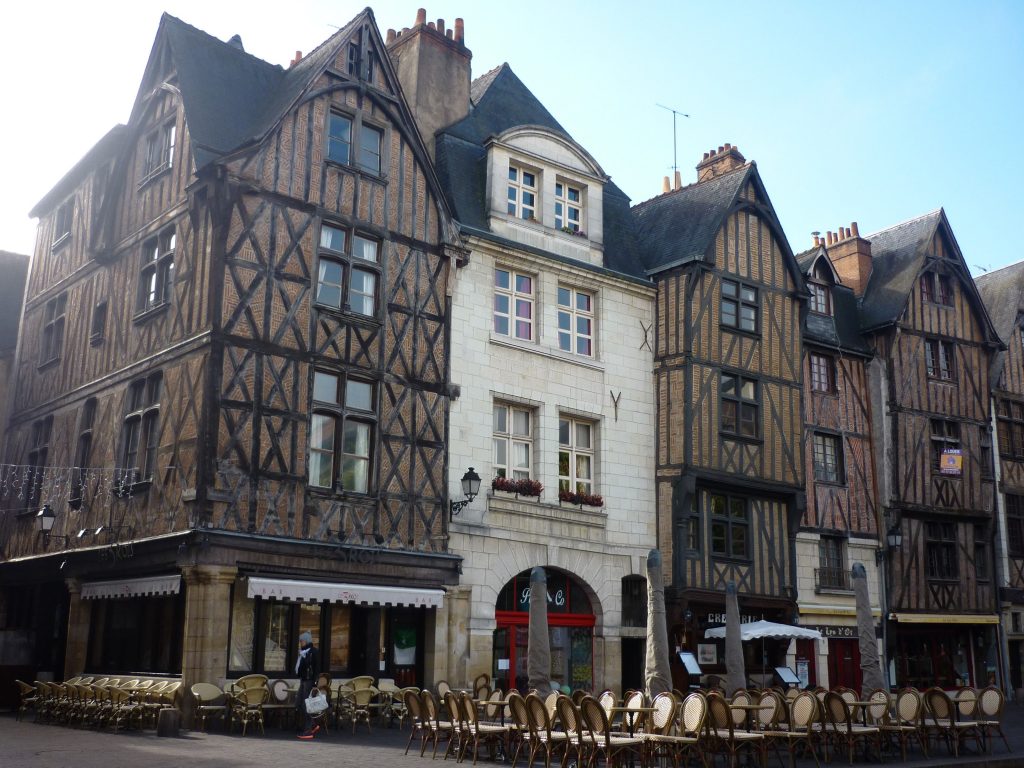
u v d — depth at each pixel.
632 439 18.02
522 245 17.02
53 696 13.34
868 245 24.05
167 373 14.16
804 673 19.42
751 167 19.66
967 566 22.58
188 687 12.54
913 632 22.06
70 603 15.82
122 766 8.65
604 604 17.05
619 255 19.06
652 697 10.95
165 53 15.86
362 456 14.65
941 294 23.50
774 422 19.30
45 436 17.61
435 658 14.86
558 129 19.39
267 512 13.34
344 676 14.39
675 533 17.61
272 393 13.69
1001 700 12.43
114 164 16.81
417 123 17.70
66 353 17.50
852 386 21.81
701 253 18.47
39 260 19.61
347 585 13.69
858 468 21.42
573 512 16.92
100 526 14.94
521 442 16.80
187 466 13.19
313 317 14.33
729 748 9.91
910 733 12.79
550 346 17.20
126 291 15.90
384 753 10.53
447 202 16.56
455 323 16.05
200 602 12.67
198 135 14.52
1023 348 25.25
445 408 15.61
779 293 19.97
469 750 10.86
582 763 9.26
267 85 16.23
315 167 14.77
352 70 15.60
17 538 17.61
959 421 23.05
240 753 9.99
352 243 14.98
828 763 11.09
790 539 19.28
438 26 18.70
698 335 18.38
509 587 16.39
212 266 13.57
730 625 13.58
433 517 15.12
